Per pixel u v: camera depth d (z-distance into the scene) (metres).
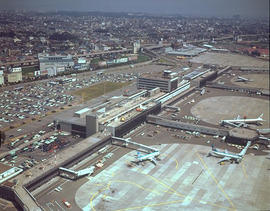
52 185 159.50
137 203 146.00
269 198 152.62
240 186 162.88
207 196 153.12
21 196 140.25
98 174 171.38
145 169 178.25
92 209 140.62
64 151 184.00
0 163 182.25
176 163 186.38
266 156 198.88
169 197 151.50
